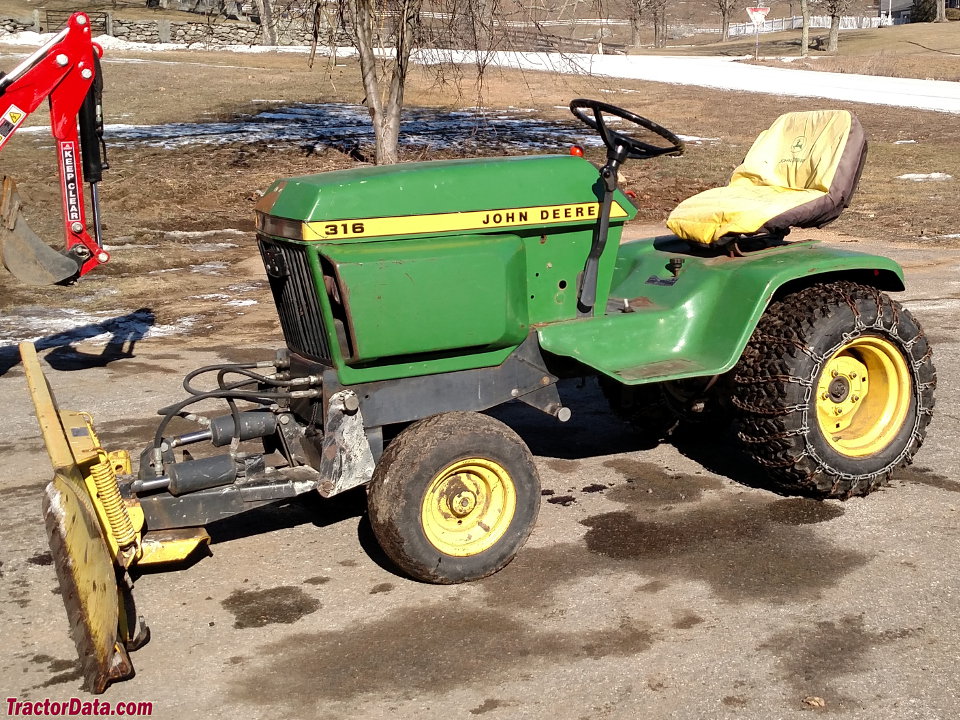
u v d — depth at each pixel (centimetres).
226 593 441
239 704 356
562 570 452
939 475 554
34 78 709
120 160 1794
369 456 439
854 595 421
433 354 448
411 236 436
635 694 355
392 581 448
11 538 502
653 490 544
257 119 2320
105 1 4709
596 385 755
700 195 572
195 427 663
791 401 489
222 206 1527
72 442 394
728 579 438
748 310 485
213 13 4597
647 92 3256
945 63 4594
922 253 1255
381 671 374
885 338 516
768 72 4222
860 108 2947
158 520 423
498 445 432
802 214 519
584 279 482
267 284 1113
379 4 1641
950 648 379
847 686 356
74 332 927
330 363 442
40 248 735
